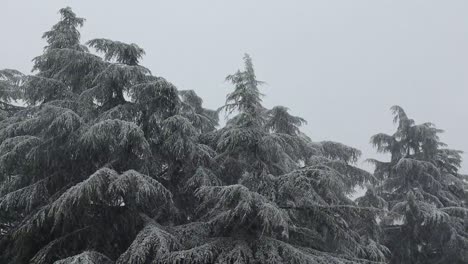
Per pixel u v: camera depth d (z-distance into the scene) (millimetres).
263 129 10633
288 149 11633
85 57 11367
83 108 10844
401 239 16625
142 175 8984
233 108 10750
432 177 17266
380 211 9852
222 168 11172
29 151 9617
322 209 9852
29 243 9648
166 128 10117
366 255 11688
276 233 10180
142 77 11062
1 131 10461
